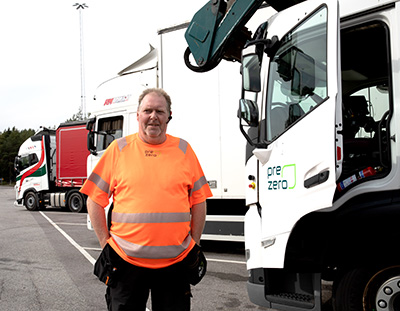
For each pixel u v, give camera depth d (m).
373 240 3.00
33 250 7.70
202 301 4.42
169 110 2.41
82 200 15.96
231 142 6.28
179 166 2.31
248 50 3.32
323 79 2.94
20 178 17.83
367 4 3.13
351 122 4.04
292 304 3.16
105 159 2.34
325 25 2.98
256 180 3.47
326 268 3.40
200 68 4.00
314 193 2.88
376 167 3.29
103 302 4.47
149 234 2.16
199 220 2.45
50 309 4.25
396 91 2.96
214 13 3.85
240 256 6.71
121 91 7.93
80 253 7.36
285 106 3.23
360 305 3.03
